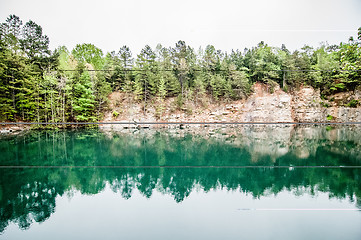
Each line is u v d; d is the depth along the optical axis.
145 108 32.47
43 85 24.92
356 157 14.20
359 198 8.03
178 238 5.61
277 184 9.84
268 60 34.38
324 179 10.44
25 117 24.83
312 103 31.02
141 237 5.64
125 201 8.06
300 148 16.89
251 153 15.55
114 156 14.93
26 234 5.81
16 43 25.66
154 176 11.38
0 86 22.27
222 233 5.81
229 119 32.38
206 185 9.94
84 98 27.41
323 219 6.46
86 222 6.46
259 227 6.11
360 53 18.64
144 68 34.34
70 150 16.17
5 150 15.66
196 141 19.92
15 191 8.95
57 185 9.79
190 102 33.78
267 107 31.81
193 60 37.91
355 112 29.08
